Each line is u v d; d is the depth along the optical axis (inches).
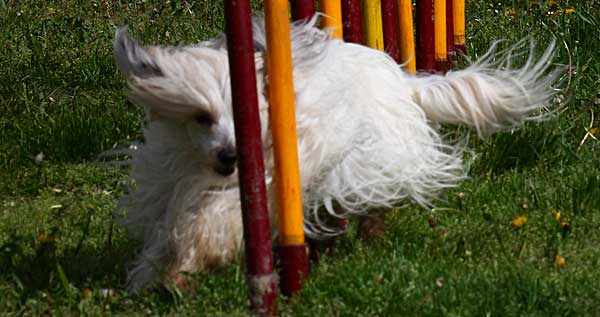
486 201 325.1
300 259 250.7
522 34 459.8
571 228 302.4
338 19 315.9
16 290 259.0
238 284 251.9
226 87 259.3
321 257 275.1
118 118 401.7
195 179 263.7
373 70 288.5
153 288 260.1
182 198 264.8
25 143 388.8
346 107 271.9
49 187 363.9
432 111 306.0
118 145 386.9
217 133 257.4
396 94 290.8
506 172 351.9
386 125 284.5
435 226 301.7
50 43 518.3
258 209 238.2
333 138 267.4
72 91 453.4
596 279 266.2
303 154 263.6
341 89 271.4
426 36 376.5
